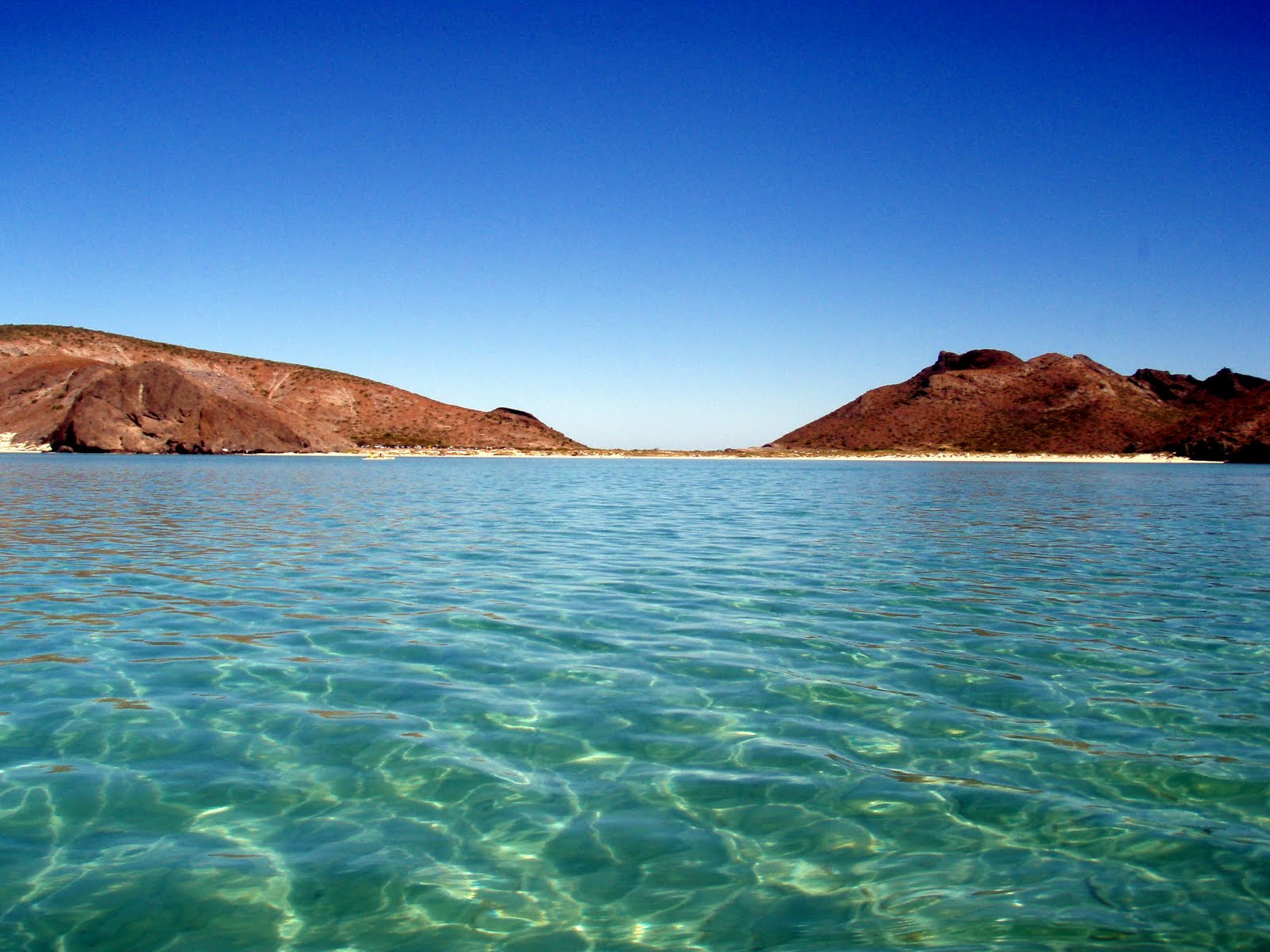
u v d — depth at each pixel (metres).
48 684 8.73
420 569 16.39
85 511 28.59
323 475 60.59
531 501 36.62
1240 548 20.33
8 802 6.02
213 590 13.99
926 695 8.61
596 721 7.79
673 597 13.58
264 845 5.50
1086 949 4.48
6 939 4.46
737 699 8.44
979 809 6.10
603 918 4.77
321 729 7.52
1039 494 43.31
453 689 8.70
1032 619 12.09
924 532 23.61
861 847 5.56
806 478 64.75
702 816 5.96
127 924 4.62
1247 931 4.65
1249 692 8.77
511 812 6.00
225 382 144.62
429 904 4.88
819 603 13.17
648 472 80.00
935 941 4.56
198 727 7.55
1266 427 139.75
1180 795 6.34
